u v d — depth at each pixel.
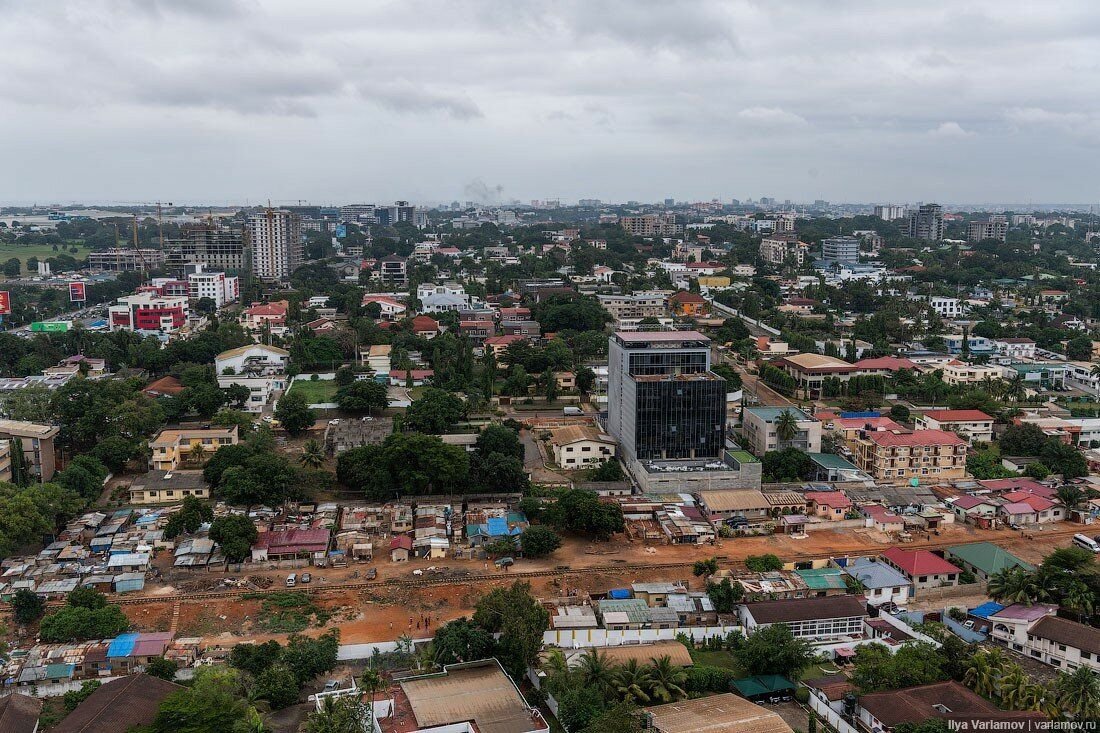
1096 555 180.88
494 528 184.25
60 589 157.50
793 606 149.00
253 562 172.62
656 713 119.94
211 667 130.12
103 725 113.12
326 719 114.00
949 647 134.12
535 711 119.88
